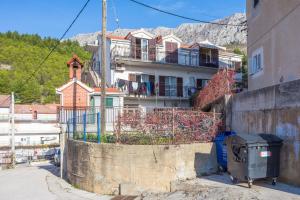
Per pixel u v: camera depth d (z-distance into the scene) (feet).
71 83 87.76
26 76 227.81
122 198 40.98
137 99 105.70
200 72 120.67
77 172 51.39
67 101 86.99
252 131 44.47
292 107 35.55
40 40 343.05
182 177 43.06
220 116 52.03
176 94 113.39
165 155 42.57
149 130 46.50
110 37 106.83
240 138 35.63
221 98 54.60
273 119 39.17
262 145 35.19
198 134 47.52
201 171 44.62
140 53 108.58
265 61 54.54
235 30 545.85
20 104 212.43
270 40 52.42
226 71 70.90
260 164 35.14
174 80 114.83
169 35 116.37
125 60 102.53
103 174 45.11
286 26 46.73
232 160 37.40
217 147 46.26
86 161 48.16
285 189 33.71
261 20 56.34
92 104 91.86
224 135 47.11
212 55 125.59
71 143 55.62
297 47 43.50
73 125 63.00
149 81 109.70
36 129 194.29
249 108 45.52
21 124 191.11
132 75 107.04
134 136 46.29
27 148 158.71
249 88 63.31
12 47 260.83
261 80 56.49
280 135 37.50
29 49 263.49
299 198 30.19
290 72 45.55
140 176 42.75
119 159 43.70
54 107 212.43
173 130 46.26
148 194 40.24
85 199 42.65
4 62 235.61
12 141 109.60
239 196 32.19
